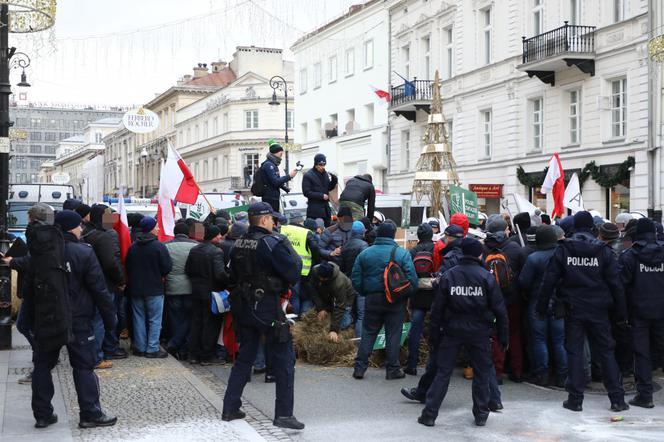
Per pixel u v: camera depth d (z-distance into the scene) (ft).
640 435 24.14
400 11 129.08
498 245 31.55
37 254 23.12
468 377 33.14
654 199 77.51
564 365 31.37
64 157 336.70
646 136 78.43
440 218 48.70
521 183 98.94
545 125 94.79
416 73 124.98
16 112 347.97
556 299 27.66
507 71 101.35
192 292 35.96
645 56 78.23
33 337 24.06
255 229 25.00
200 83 245.24
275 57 207.51
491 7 105.50
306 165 164.04
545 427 25.11
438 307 25.34
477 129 108.99
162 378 31.55
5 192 39.47
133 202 89.61
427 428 24.94
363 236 37.99
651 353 29.22
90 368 24.26
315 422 25.59
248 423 24.99
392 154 131.75
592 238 27.50
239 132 204.44
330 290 35.65
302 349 36.35
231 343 36.45
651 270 28.09
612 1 84.02
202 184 229.45
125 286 37.24
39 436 23.04
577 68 88.63
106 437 23.07
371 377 33.27
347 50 145.28
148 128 76.38
